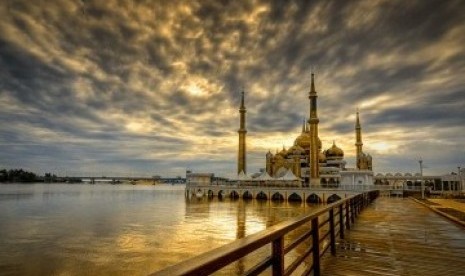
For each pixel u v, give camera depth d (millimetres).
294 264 6633
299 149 122125
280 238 5164
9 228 47344
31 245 35750
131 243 36688
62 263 28641
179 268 2693
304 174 119938
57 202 96938
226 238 39719
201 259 3006
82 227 48406
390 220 20656
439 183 95062
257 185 108062
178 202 99062
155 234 42531
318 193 85938
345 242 13086
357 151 127188
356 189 78812
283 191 94312
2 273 26016
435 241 13344
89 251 32969
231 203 91688
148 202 100250
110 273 25906
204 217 60719
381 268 9305
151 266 27766
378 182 105125
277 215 63406
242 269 23516
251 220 56406
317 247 8523
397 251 11445
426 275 8695
